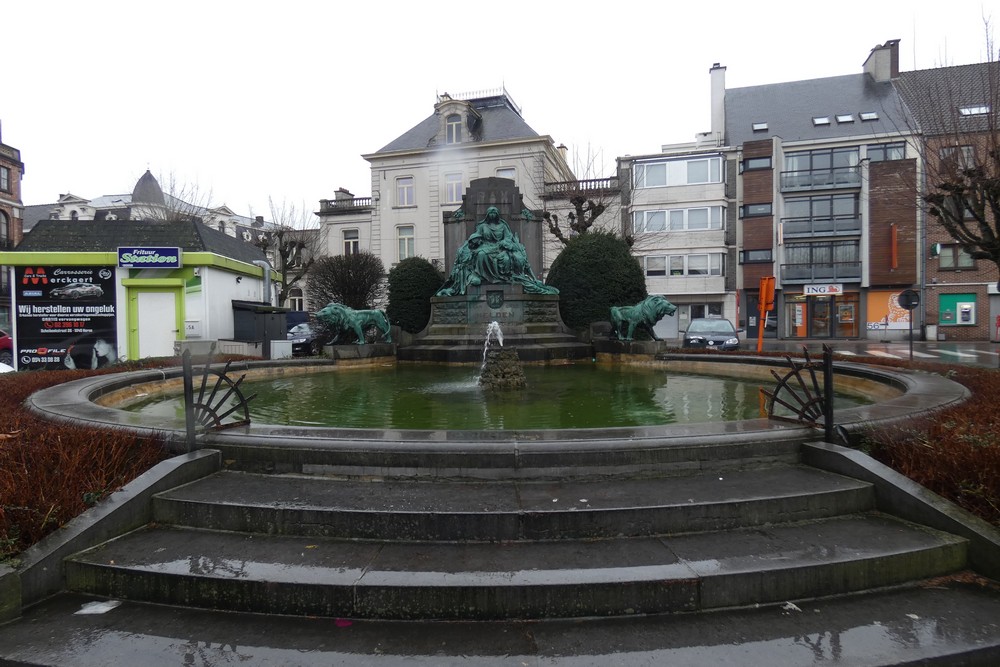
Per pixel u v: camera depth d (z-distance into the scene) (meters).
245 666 2.71
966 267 34.84
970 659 2.77
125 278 18.06
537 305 14.22
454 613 3.09
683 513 3.72
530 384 9.48
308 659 2.77
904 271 36.03
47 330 17.78
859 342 34.06
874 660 2.71
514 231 16.72
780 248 38.22
